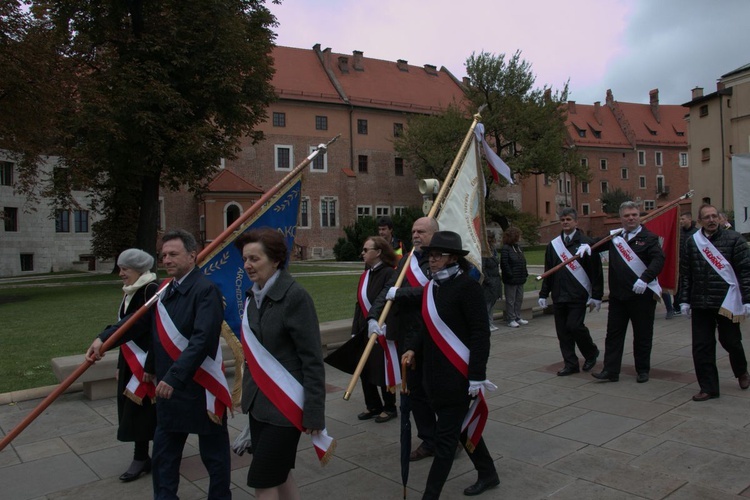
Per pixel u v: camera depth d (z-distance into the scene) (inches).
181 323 138.8
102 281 994.1
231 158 967.0
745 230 460.8
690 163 1723.7
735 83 1574.8
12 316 519.2
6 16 637.3
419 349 166.9
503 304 454.6
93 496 159.3
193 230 1690.5
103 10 832.9
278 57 1979.6
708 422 201.9
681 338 366.9
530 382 268.4
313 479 165.9
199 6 845.2
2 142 714.8
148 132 824.3
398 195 2028.8
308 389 119.1
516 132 1679.4
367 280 220.8
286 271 127.3
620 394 242.5
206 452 138.9
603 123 2876.5
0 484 168.1
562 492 150.7
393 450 188.5
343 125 1939.0
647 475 159.0
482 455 152.9
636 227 261.6
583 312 278.8
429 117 1814.7
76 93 759.1
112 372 255.3
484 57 1669.5
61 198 844.6
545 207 2477.9
